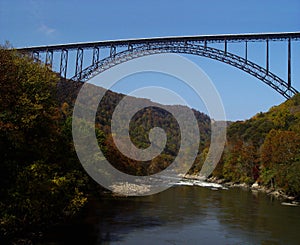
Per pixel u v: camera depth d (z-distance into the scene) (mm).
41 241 21391
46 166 21422
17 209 19266
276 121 92375
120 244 22203
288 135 59562
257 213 35312
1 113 19188
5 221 18078
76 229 25219
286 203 44500
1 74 19188
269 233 26344
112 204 38438
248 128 102500
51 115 23906
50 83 24656
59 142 26625
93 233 24484
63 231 24281
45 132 23625
